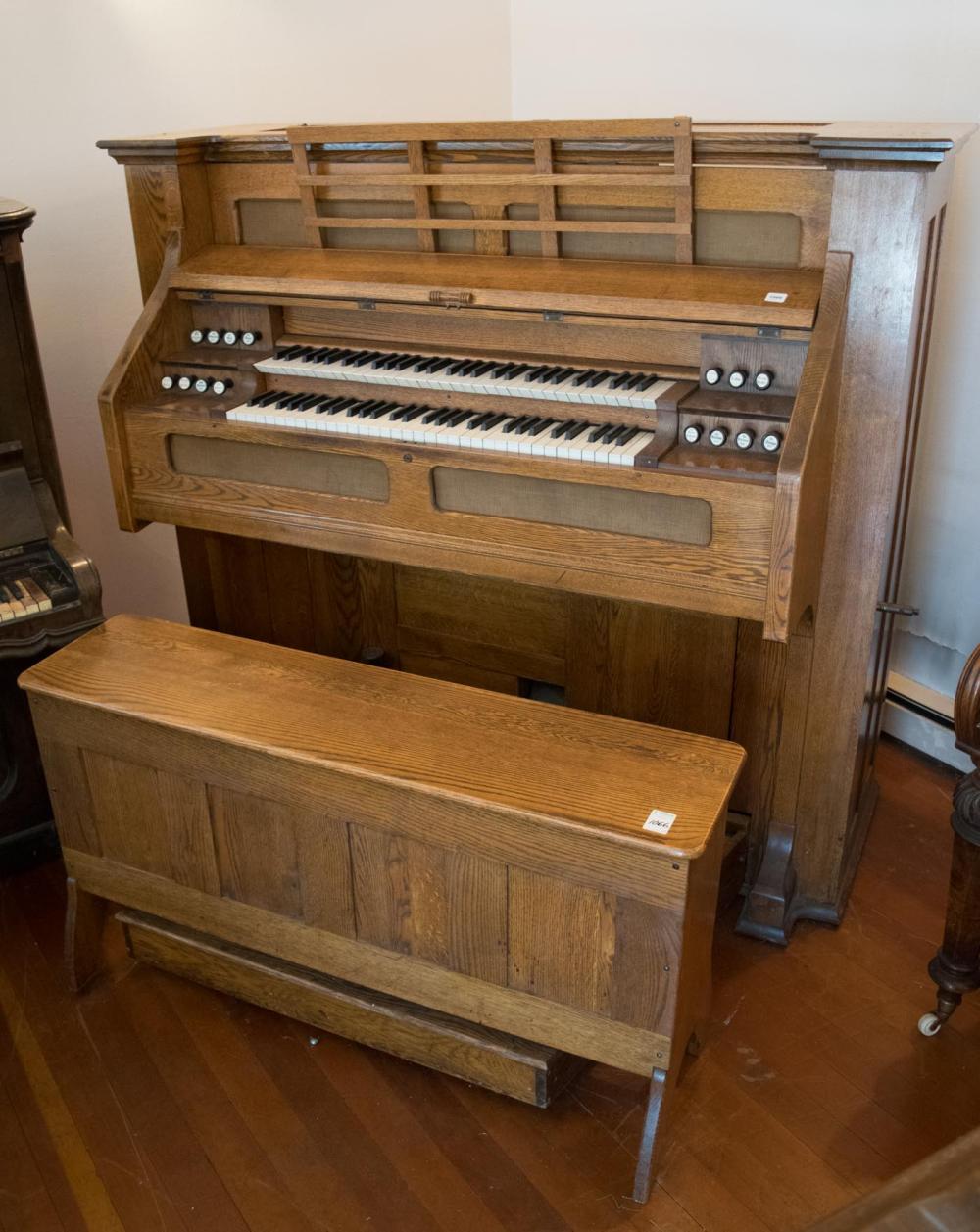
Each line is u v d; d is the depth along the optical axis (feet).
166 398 8.36
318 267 7.98
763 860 8.20
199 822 6.97
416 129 7.53
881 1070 7.02
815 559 7.14
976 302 9.02
